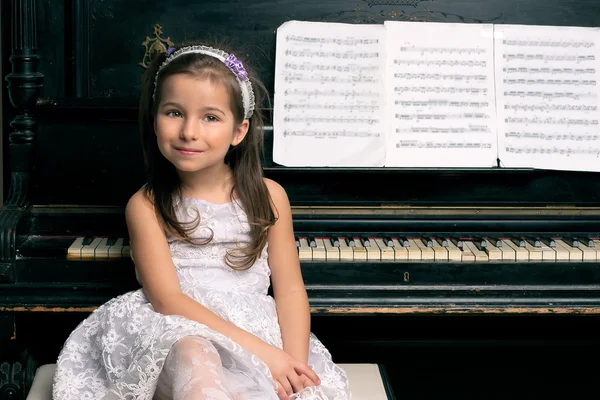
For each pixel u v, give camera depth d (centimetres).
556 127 268
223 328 201
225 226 223
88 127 267
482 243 260
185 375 175
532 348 304
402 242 263
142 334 197
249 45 275
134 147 268
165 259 214
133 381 188
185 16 275
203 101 204
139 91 276
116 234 265
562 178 274
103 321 213
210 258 221
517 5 278
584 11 278
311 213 271
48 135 267
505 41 272
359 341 300
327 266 252
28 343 255
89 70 274
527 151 266
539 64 271
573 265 254
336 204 272
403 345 301
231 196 225
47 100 265
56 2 270
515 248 259
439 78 268
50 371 230
